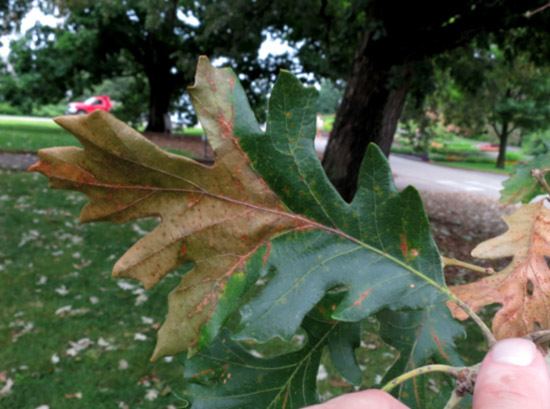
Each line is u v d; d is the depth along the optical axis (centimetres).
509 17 636
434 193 1573
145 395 363
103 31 2333
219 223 80
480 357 387
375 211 85
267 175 82
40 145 1616
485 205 1379
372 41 725
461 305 84
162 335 78
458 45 687
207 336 78
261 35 1080
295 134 82
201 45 1391
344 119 810
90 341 425
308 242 83
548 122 2167
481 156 3372
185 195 79
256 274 81
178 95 2950
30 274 546
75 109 3055
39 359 395
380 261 85
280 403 106
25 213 770
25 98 2566
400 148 3706
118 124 75
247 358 109
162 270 79
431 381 213
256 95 1964
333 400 83
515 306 105
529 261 108
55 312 468
